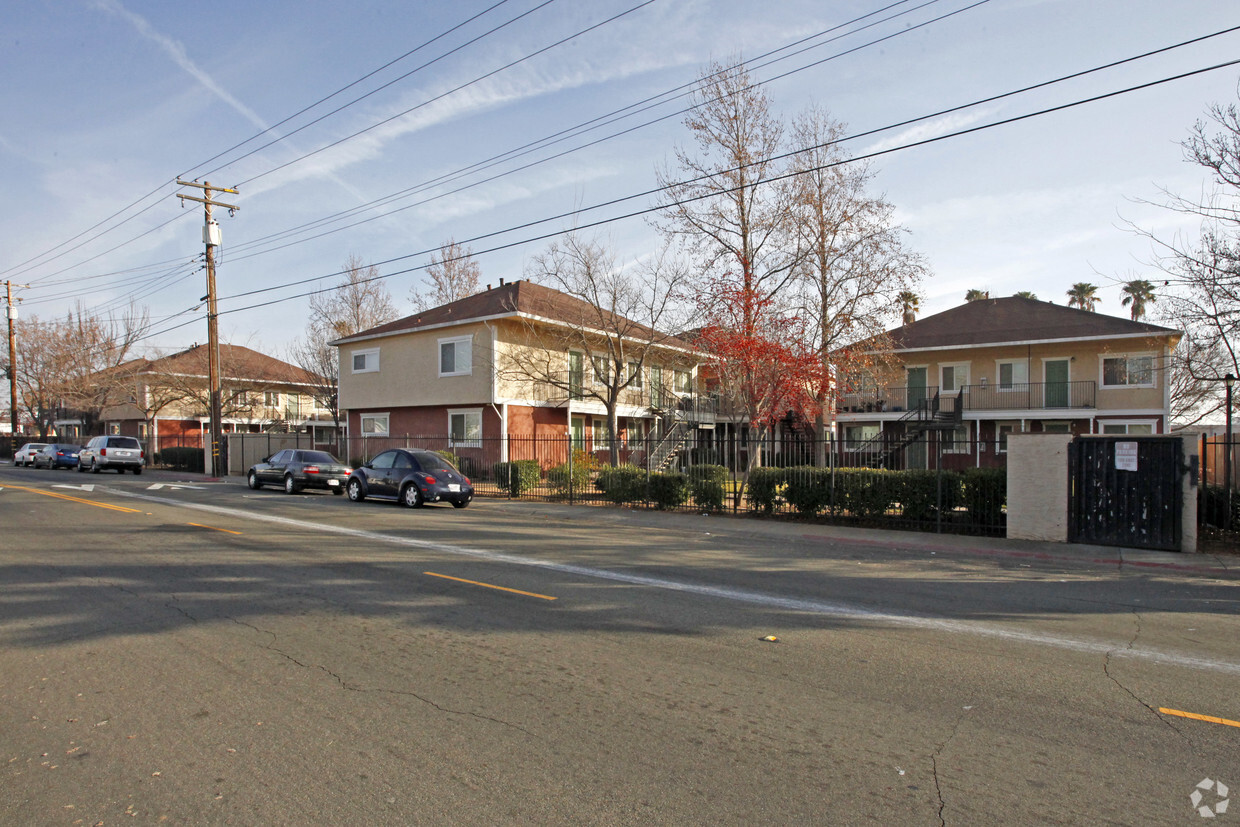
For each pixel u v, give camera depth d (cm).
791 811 356
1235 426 2450
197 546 1110
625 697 505
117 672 546
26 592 797
